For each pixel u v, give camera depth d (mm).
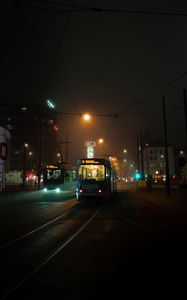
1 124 107312
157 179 100812
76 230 13602
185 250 9531
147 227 14312
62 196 41688
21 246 10375
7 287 6270
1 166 44062
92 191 26547
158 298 5582
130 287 6203
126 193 44250
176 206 24016
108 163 28312
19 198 34844
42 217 18828
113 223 15711
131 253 9164
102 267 7672
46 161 109500
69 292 5930
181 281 6566
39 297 5672
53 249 9828
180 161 24766
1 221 17094
